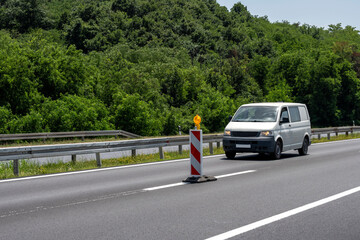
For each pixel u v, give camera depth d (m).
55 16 176.50
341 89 88.81
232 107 66.31
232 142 15.02
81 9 167.25
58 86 49.09
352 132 32.28
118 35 150.38
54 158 17.64
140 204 6.95
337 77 86.25
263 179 9.88
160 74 73.75
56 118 40.72
